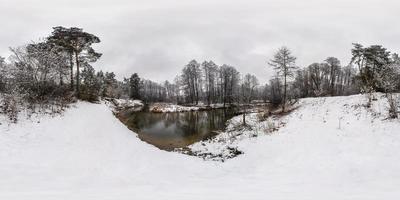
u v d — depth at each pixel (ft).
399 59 78.02
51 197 25.41
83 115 72.79
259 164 54.39
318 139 60.13
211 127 110.01
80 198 25.36
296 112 92.07
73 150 47.80
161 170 46.91
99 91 127.54
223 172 49.42
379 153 46.32
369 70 93.56
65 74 88.28
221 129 101.09
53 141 49.55
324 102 94.58
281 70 105.40
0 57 72.08
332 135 60.08
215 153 69.15
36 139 48.37
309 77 191.83
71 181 34.53
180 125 120.06
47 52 73.82
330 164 45.83
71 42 90.63
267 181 39.60
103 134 63.41
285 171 46.68
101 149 52.70
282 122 85.46
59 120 60.64
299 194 28.35
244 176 45.14
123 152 54.60
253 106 155.33
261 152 62.13
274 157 56.85
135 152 56.70
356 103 79.05
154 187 33.86
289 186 34.63
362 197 26.30
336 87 225.35
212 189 32.71
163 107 199.62
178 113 173.17
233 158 62.08
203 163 56.90
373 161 43.55
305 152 54.65
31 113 58.70
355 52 100.68
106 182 35.94
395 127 54.85
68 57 91.35
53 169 38.47
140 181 38.32
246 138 77.46
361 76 92.07
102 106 103.91
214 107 200.54
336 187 33.09
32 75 70.64
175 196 27.27
